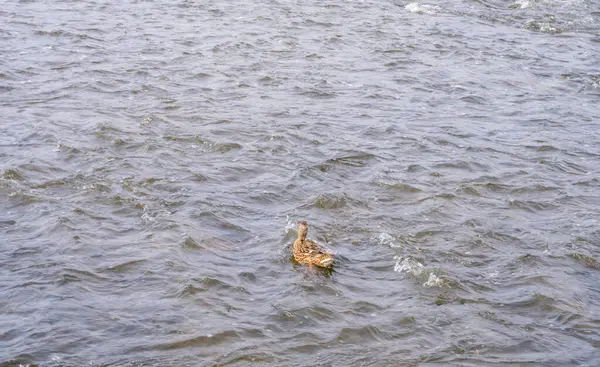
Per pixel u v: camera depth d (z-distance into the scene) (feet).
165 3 169.37
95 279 70.64
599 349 63.98
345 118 112.88
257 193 88.79
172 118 109.19
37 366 59.31
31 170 90.84
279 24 157.79
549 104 122.62
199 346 62.39
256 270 73.00
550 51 149.18
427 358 62.18
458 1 182.29
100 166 92.94
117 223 80.59
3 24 147.02
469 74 134.62
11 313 65.46
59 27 147.13
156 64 130.52
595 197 92.43
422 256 76.59
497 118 116.16
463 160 99.81
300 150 101.14
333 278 71.97
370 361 61.62
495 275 74.13
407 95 123.65
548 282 72.84
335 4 175.73
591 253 78.64
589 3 182.50
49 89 117.91
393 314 67.36
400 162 98.84
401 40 151.43
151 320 65.26
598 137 110.73
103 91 118.21
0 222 79.82
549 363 61.98
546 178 96.63
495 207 88.43
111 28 149.07
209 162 96.43
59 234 77.61
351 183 92.48
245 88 122.52
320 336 64.23
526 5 179.42
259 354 61.77
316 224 81.87
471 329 65.87
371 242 78.79
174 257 74.38
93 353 61.11
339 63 136.87
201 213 82.89
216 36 147.33
